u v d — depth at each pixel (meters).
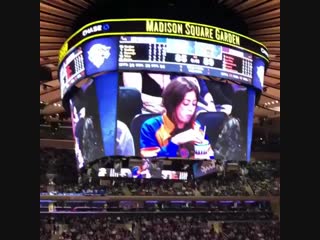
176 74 16.03
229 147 16.72
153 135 15.82
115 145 15.71
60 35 18.55
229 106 16.81
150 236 30.91
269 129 36.03
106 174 18.53
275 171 37.47
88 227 30.36
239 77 16.73
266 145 37.66
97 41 15.95
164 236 31.16
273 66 21.45
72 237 29.25
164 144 15.88
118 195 31.75
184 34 15.95
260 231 33.44
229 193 34.91
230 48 16.64
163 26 15.86
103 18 16.80
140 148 15.75
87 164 16.53
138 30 15.77
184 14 16.72
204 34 16.20
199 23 16.30
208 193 34.28
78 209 31.20
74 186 32.94
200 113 16.28
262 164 37.72
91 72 16.03
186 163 20.98
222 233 32.59
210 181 35.22
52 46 19.42
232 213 34.09
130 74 15.88
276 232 33.56
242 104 17.12
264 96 25.98
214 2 17.09
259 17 17.58
